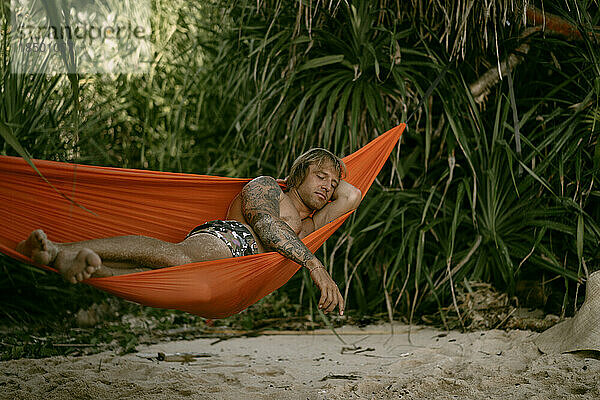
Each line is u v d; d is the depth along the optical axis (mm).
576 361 3047
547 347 3326
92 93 5762
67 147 4711
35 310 4648
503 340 3662
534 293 4414
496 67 4426
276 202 3041
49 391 2812
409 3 4633
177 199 3270
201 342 4211
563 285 4340
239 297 2820
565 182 4258
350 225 4598
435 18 4648
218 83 5742
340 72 4590
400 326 4531
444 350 3600
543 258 4141
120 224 3207
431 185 4762
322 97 4359
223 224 2965
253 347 4020
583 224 3988
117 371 3201
